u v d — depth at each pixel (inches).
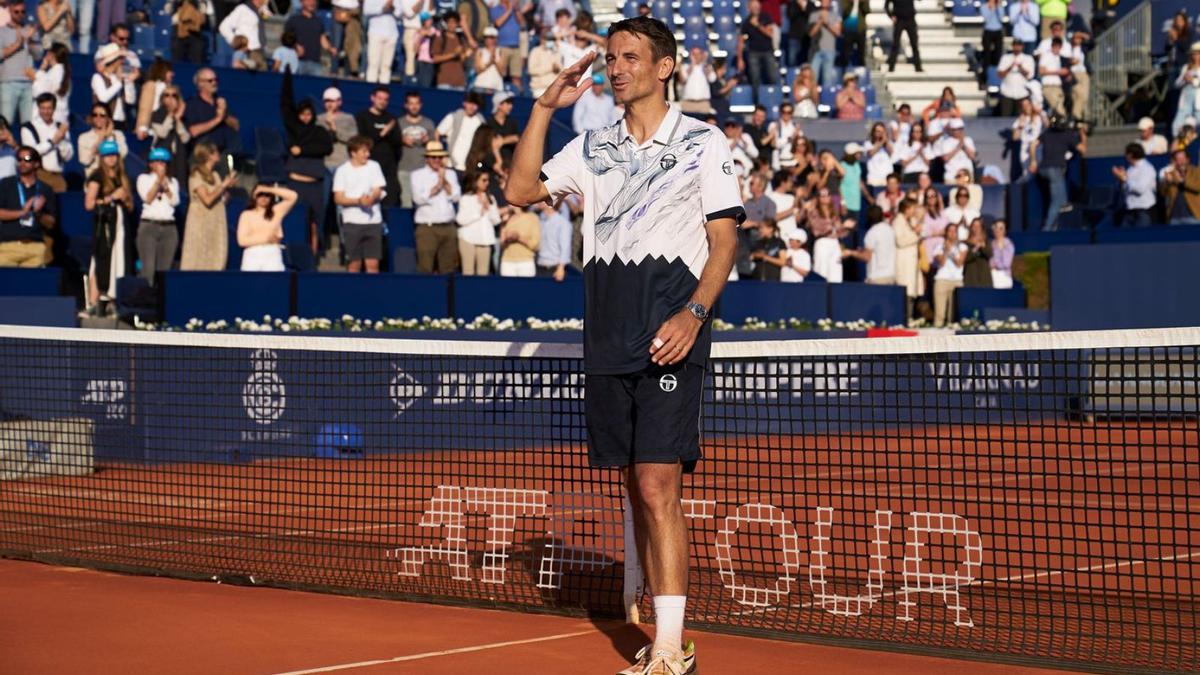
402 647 216.2
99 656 209.8
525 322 634.2
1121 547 329.1
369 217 635.5
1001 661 206.4
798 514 375.6
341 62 824.3
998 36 1120.8
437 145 649.6
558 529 344.2
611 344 191.0
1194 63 927.7
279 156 711.7
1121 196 898.7
